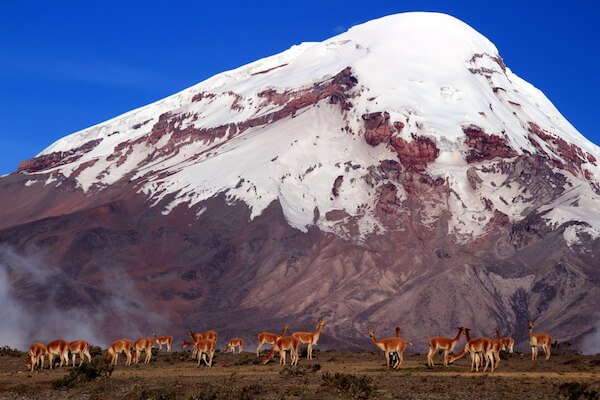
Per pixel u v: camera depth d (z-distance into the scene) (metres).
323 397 58.56
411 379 66.94
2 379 72.44
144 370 78.25
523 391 60.06
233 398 58.62
